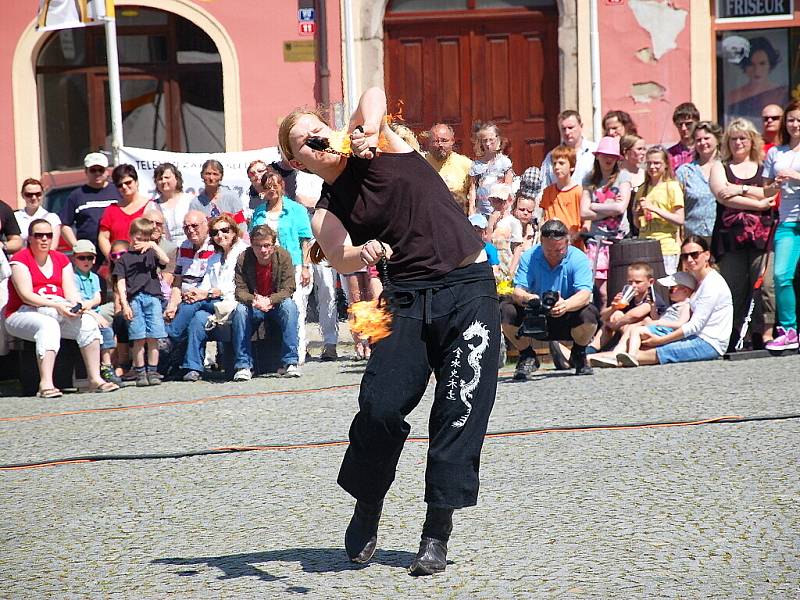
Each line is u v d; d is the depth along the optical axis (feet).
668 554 31.07
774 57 97.60
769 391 52.95
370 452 30.53
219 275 68.69
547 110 98.94
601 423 47.85
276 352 68.69
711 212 68.33
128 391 65.57
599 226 69.36
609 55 97.50
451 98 99.60
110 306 68.18
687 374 59.31
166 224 75.20
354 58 98.48
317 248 31.58
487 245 66.28
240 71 98.99
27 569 32.68
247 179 80.12
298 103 99.04
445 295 30.35
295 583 30.17
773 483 37.58
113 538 35.47
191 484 41.73
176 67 100.83
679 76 97.30
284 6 98.43
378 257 29.17
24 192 73.20
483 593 28.71
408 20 99.14
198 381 67.82
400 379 30.30
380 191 30.35
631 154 70.64
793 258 63.52
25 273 65.57
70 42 101.30
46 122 101.76
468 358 30.22
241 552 33.27
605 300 68.18
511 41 98.94
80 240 68.03
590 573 29.78
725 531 32.86
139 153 79.97
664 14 96.99
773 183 64.28
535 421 49.01
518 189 70.74
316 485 40.63
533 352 61.16
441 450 30.40
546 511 35.76
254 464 44.34
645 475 39.40
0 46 99.71
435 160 71.72
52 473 44.75
